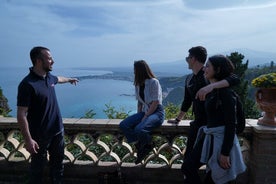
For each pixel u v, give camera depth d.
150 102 3.99
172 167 4.31
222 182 3.17
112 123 4.32
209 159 3.19
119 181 4.09
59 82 4.00
